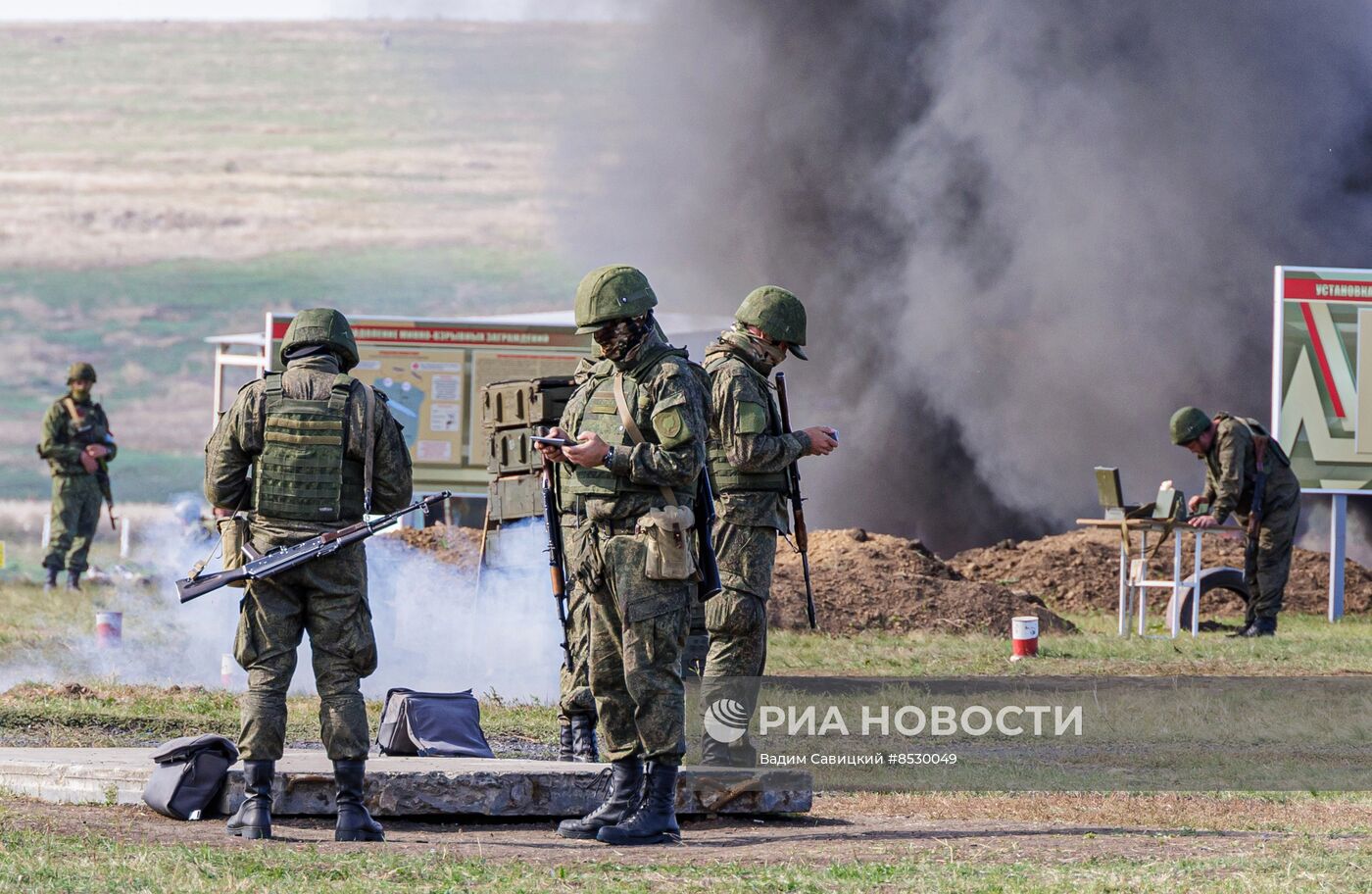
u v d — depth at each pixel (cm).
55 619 5784
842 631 5544
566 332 6450
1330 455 6391
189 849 2083
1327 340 6400
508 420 4272
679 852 2228
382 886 1859
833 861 2145
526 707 3869
